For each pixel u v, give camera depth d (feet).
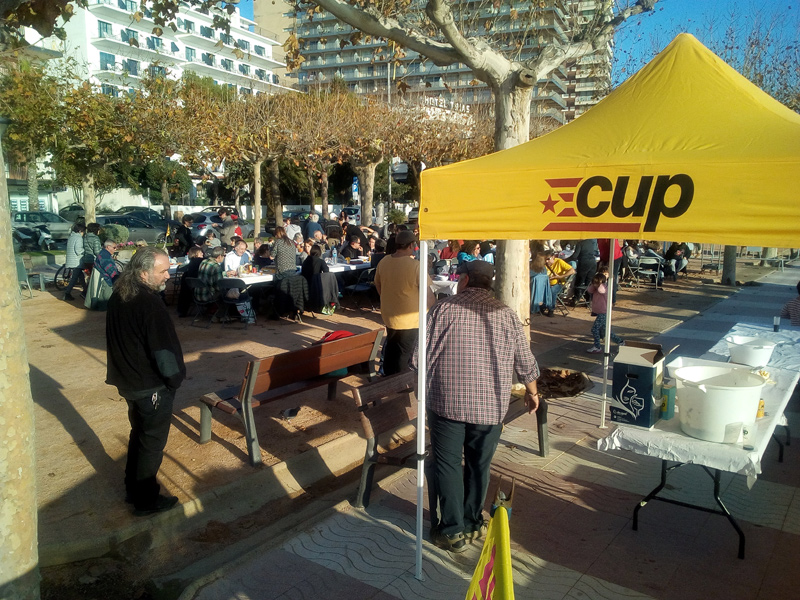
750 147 8.56
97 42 146.10
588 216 9.16
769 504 13.66
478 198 10.02
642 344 12.96
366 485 13.67
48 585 11.84
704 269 65.98
